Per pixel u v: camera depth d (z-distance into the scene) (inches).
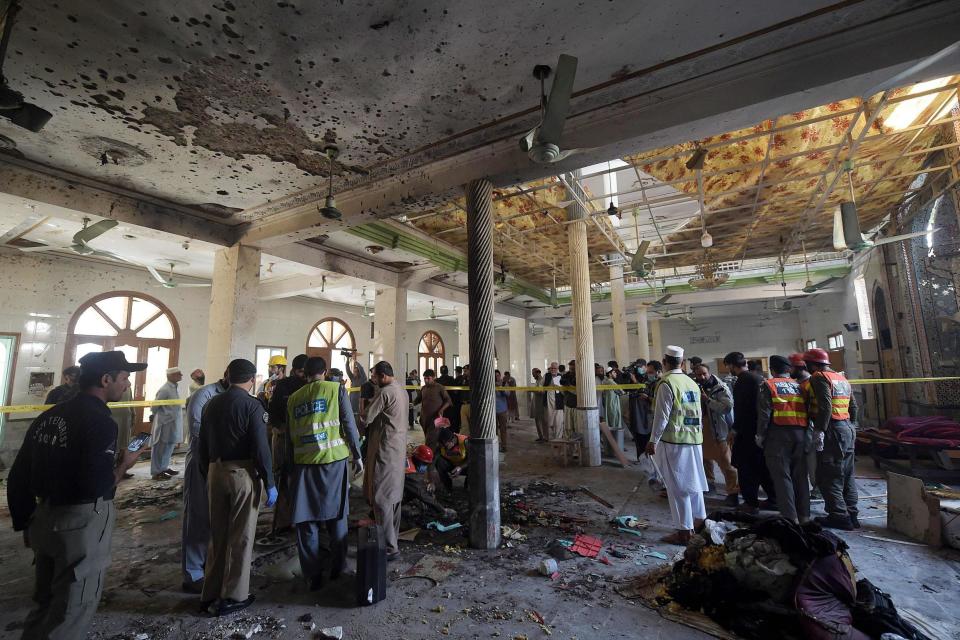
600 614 108.2
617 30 117.2
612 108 149.0
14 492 82.7
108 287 358.9
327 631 101.7
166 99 143.7
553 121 114.1
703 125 141.6
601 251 408.2
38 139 166.9
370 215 209.9
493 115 154.6
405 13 109.7
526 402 669.9
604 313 649.0
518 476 250.8
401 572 133.0
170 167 188.9
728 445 209.0
